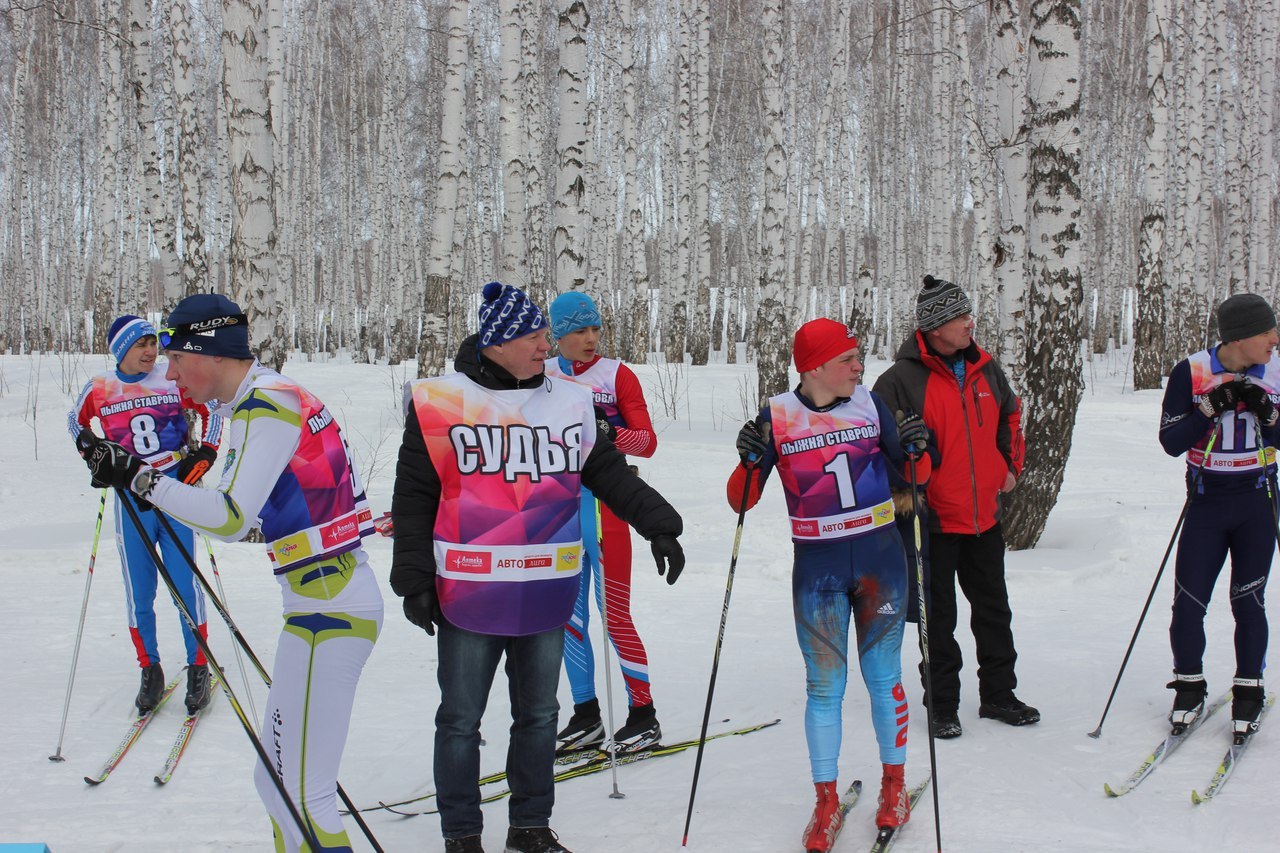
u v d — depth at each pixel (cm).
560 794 371
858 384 345
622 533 409
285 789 268
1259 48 2370
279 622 602
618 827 335
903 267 2862
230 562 752
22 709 454
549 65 3219
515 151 1444
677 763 395
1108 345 3042
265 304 859
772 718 440
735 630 589
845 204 3616
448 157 1502
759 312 1432
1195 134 2086
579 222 1027
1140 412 1513
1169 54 2109
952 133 2991
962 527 414
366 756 407
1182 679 411
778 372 1425
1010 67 1010
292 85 3341
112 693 477
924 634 321
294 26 3155
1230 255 2167
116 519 451
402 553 294
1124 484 1032
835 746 324
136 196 2784
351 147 3503
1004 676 428
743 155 3553
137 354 481
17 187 3078
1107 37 3098
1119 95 3030
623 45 2350
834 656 328
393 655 550
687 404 1574
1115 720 423
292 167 3341
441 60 2967
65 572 738
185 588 450
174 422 492
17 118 3011
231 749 416
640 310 2439
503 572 291
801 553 338
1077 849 303
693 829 331
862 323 2230
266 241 854
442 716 301
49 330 3159
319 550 273
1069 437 744
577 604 416
